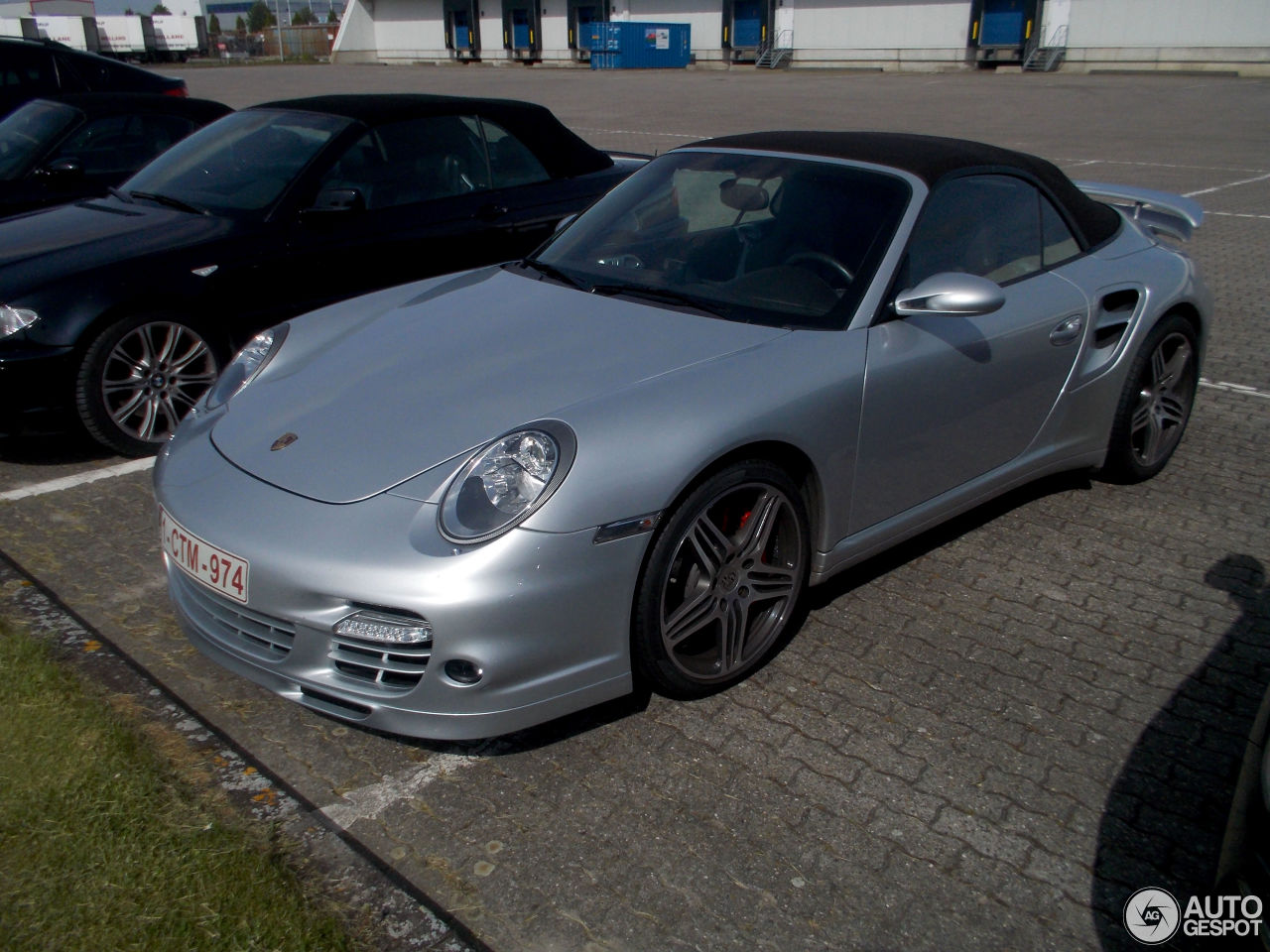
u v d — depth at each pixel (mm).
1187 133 18250
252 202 4871
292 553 2355
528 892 2180
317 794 2469
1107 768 2578
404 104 5352
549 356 2828
